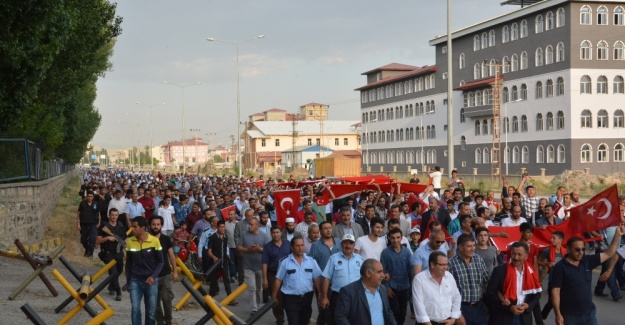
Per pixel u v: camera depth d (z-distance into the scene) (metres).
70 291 10.36
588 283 8.91
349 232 13.27
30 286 14.99
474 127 89.81
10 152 21.55
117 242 14.41
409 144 107.50
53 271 10.39
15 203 20.59
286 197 17.27
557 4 73.81
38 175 25.42
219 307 8.21
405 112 108.88
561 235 11.95
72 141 50.66
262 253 13.09
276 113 187.50
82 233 21.22
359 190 21.91
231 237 16.72
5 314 11.67
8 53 16.97
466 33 89.44
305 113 185.25
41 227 24.27
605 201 13.22
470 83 88.94
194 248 18.19
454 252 11.65
